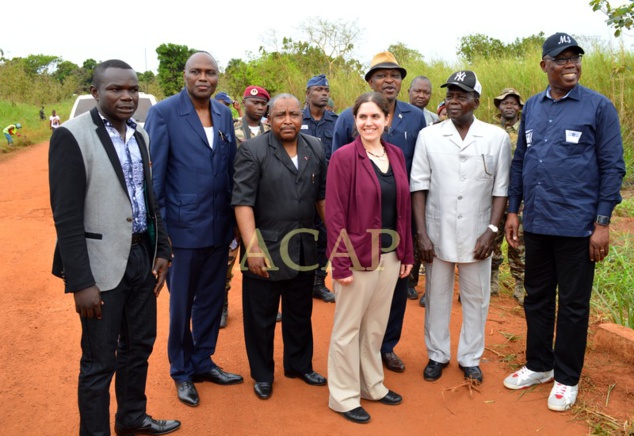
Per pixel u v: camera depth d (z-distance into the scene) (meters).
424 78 5.70
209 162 3.44
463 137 3.59
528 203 3.49
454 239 3.60
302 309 3.65
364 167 3.16
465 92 3.45
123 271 2.72
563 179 3.29
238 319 4.89
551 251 3.52
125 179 2.72
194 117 3.41
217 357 4.14
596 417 3.28
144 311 2.95
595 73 8.84
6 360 4.07
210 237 3.48
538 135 3.39
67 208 2.50
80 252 2.52
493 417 3.33
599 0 4.35
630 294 4.94
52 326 4.71
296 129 3.35
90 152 2.56
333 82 13.88
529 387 3.68
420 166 3.69
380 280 3.28
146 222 2.90
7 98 33.75
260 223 3.45
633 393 3.53
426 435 3.14
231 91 17.73
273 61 16.88
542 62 3.37
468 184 3.55
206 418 3.31
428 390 3.66
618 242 6.18
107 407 2.78
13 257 6.71
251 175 3.32
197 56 3.34
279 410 3.41
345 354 3.29
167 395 3.58
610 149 3.20
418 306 5.18
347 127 4.03
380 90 3.85
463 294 3.75
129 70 2.64
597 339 4.18
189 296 3.51
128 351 2.99
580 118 3.23
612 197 3.21
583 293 3.35
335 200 3.16
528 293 3.65
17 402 3.48
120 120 2.67
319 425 3.24
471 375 3.74
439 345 3.83
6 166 15.14
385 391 3.50
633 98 8.48
